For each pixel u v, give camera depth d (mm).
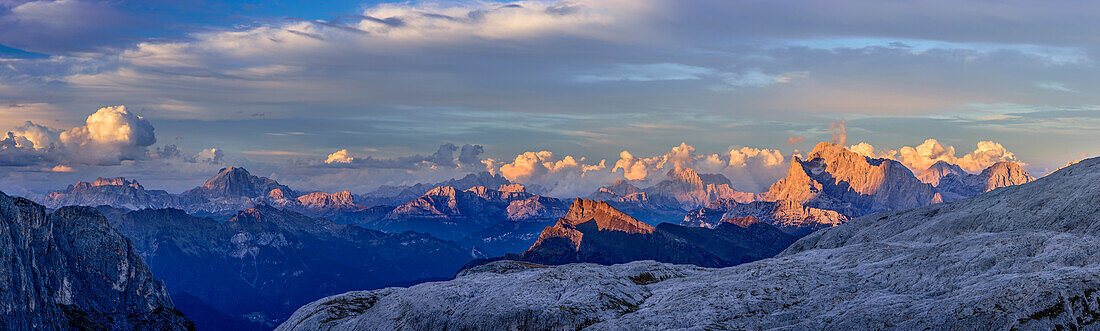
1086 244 147375
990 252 154000
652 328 150375
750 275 188500
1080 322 115750
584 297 173750
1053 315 117500
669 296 174125
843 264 187125
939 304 130125
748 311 150250
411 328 186625
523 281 194500
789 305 151250
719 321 146875
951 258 157125
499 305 176625
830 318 138750
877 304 139375
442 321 182000
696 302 159625
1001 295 124875
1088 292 119688
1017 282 127750
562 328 161125
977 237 169000
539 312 167750
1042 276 127938
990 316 120938
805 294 155625
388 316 199500
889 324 129500
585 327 159375
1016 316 119188
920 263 161250
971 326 120750
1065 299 119250
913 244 192750
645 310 164250
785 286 160250
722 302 156250
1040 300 120500
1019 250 152625
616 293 178125
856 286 157750
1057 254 146250
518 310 170500
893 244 196250
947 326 122875
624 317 160375
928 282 150125
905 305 135375
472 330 171875
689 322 148375
